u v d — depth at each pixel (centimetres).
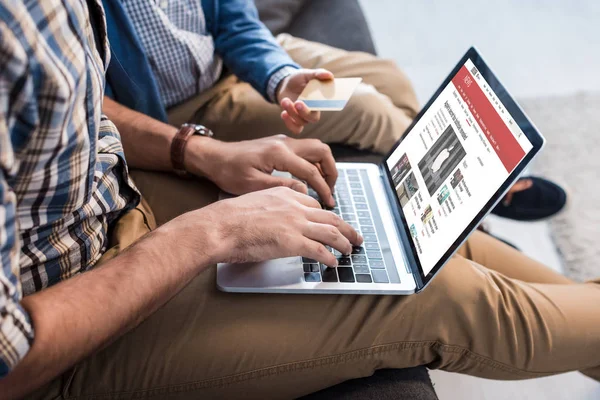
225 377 72
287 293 76
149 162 98
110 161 74
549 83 208
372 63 132
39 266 65
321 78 98
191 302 74
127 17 93
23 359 54
